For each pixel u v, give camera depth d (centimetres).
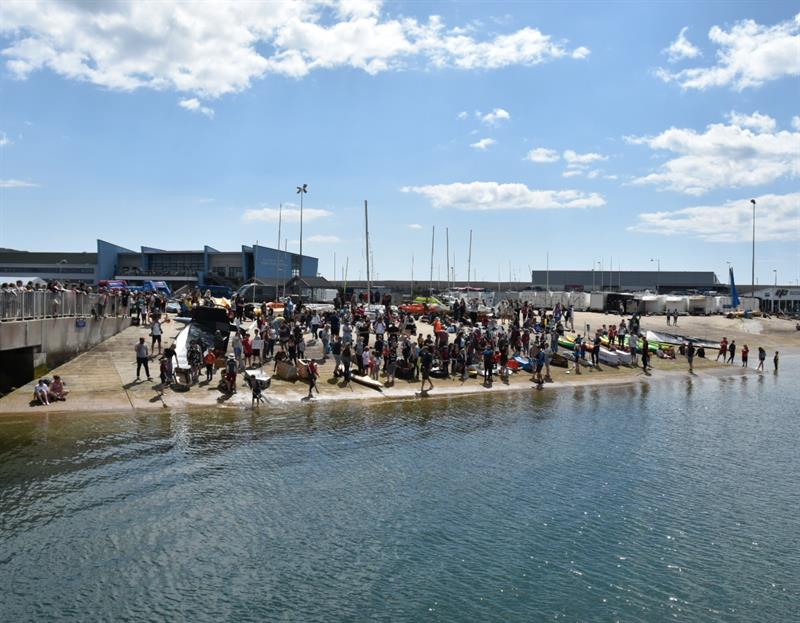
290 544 1528
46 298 2997
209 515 1666
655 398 3634
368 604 1276
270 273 9319
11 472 1878
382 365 3666
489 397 3388
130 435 2292
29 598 1247
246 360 3419
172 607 1237
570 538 1608
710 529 1683
